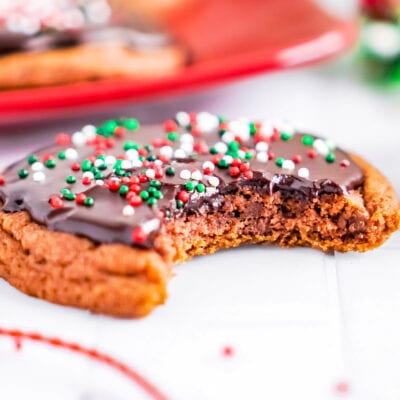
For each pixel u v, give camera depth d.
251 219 0.21
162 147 0.22
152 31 0.28
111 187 0.20
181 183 0.21
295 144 0.22
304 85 0.28
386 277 0.20
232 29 0.29
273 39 0.28
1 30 0.27
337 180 0.21
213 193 0.21
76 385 0.18
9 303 0.20
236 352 0.19
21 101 0.24
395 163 0.24
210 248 0.21
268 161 0.22
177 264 0.21
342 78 0.29
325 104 0.27
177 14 0.31
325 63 0.30
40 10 0.28
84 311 0.19
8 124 0.25
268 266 0.21
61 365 0.18
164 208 0.20
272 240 0.21
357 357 0.18
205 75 0.25
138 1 0.31
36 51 0.27
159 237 0.20
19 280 0.20
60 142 0.23
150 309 0.19
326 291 0.20
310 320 0.19
